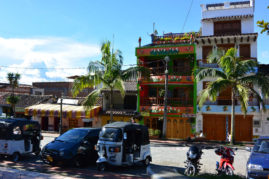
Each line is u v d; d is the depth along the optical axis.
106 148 10.52
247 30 27.83
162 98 28.34
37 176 8.06
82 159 11.10
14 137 11.62
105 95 30.20
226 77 21.50
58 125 30.58
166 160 13.63
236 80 20.98
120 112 28.73
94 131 12.37
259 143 9.98
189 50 26.67
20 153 11.82
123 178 9.12
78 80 21.12
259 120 24.55
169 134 27.02
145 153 11.68
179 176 4.31
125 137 10.34
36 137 13.00
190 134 26.28
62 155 10.58
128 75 21.48
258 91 24.81
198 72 21.91
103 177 9.21
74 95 21.42
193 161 9.34
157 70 29.52
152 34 32.69
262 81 19.92
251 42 26.55
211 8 30.66
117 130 10.67
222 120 25.89
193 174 9.02
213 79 26.08
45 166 10.97
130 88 29.58
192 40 29.33
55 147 10.86
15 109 33.53
